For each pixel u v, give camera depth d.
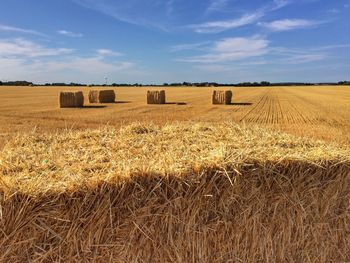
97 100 35.16
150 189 3.23
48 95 49.56
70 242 3.07
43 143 4.64
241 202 3.52
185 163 3.50
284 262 3.73
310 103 35.78
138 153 4.08
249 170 3.51
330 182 3.78
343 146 4.68
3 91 64.25
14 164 3.62
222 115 22.95
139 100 39.03
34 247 3.00
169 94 53.91
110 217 3.12
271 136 4.88
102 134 5.18
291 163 3.63
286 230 3.70
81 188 3.05
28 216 2.96
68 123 18.03
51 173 3.37
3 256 2.94
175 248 3.33
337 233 3.89
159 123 18.02
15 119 19.80
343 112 26.11
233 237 3.53
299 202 3.69
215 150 3.92
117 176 3.14
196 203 3.36
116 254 3.19
